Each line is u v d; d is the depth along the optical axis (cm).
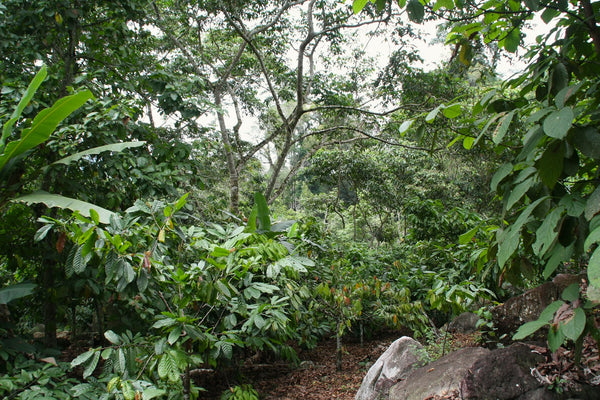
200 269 289
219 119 1041
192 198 655
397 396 312
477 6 209
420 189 1265
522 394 245
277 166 1075
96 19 567
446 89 933
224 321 336
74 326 621
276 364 581
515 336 164
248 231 419
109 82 561
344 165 1261
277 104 1004
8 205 392
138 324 441
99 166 463
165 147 542
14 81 462
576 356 164
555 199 180
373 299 593
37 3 485
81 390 281
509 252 163
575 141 156
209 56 1182
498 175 184
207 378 504
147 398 251
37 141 359
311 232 608
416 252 783
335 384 498
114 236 268
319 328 586
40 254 461
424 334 550
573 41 195
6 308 387
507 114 176
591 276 104
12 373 329
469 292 360
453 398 266
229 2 886
